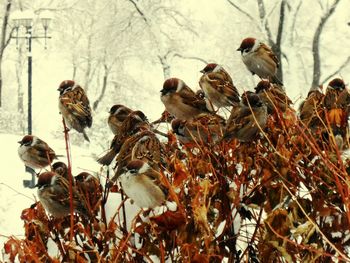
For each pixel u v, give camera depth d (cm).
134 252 525
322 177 534
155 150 593
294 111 628
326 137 582
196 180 537
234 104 806
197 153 582
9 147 3666
